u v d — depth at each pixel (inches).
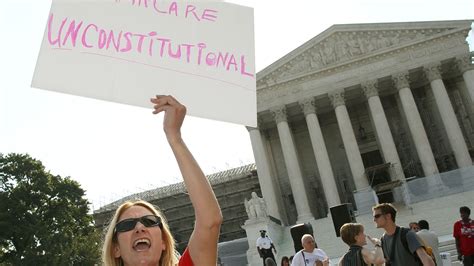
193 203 176.7
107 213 4291.3
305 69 3238.2
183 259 176.9
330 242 2399.1
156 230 186.4
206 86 207.8
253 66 217.0
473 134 3211.1
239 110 209.0
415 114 3021.7
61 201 3378.4
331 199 2974.9
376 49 3159.5
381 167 2979.8
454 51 3058.6
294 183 3048.7
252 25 220.8
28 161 3331.7
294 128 3575.3
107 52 200.7
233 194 4200.3
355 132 3489.2
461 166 2856.8
